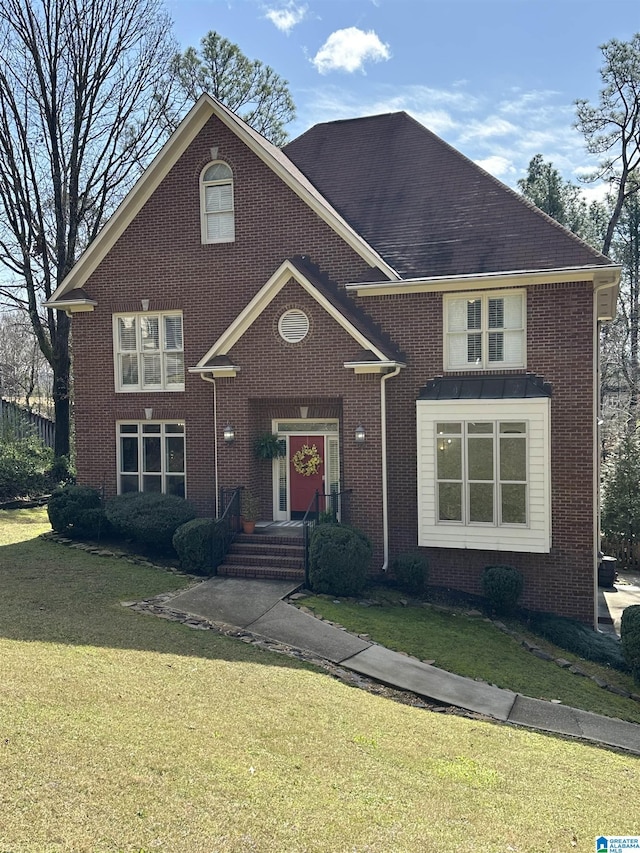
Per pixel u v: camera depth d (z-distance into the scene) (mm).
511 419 15375
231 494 17234
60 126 27250
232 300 18484
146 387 19375
